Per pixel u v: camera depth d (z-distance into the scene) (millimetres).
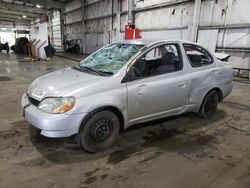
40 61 13109
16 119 3492
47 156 2441
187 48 3230
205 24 8703
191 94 3219
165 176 2148
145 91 2680
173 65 3094
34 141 2768
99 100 2357
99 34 16422
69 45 21297
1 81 6559
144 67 2791
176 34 9945
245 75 7766
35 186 1960
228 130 3277
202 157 2516
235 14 7645
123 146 2713
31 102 2496
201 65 3354
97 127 2477
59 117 2211
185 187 1998
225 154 2592
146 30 11727
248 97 5230
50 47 13984
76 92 2293
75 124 2289
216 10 8211
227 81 3740
